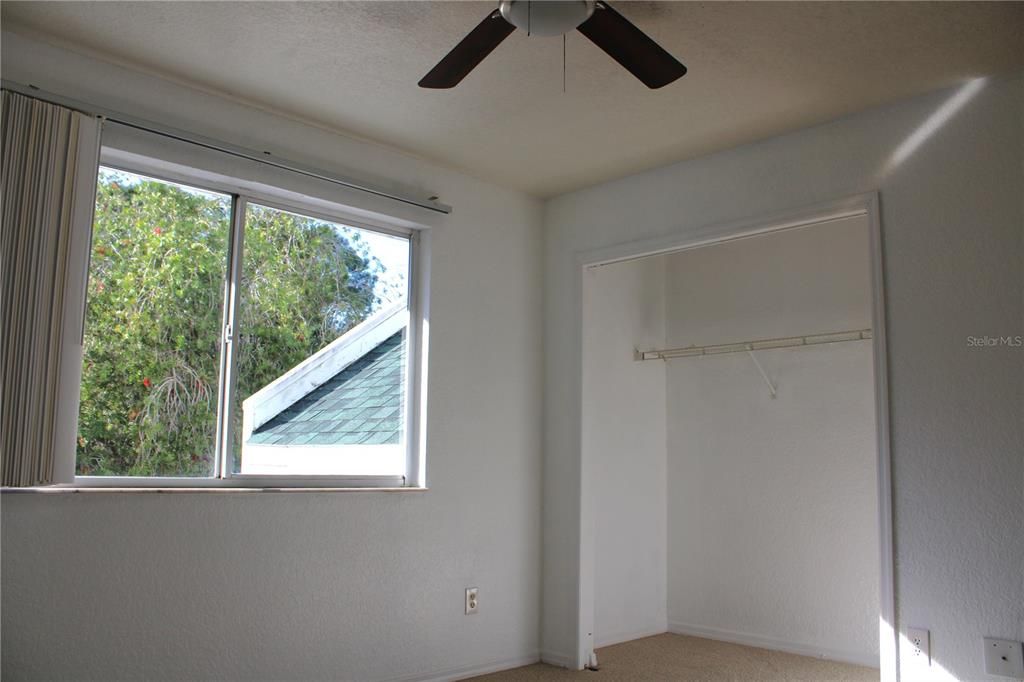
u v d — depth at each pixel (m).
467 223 3.96
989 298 2.80
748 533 4.56
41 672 2.54
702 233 3.63
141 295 2.93
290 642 3.12
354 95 3.12
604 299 4.69
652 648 4.36
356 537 3.38
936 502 2.84
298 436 3.33
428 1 2.47
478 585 3.81
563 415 4.11
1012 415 2.72
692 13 2.51
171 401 2.98
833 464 4.29
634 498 4.73
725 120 3.29
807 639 4.25
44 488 2.58
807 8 2.48
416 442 3.72
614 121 3.32
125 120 2.79
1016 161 2.79
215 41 2.72
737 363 4.75
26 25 2.62
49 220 2.60
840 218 3.26
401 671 3.46
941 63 2.79
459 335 3.87
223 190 3.18
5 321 2.49
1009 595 2.66
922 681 2.80
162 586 2.82
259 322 3.25
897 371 2.97
